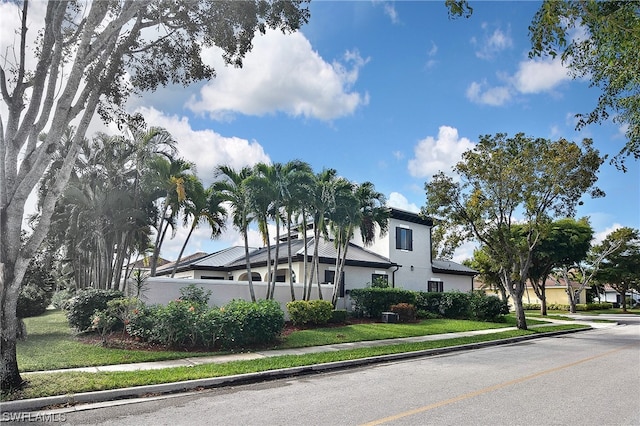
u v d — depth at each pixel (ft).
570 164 66.08
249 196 58.70
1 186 26.81
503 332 65.46
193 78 38.65
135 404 24.90
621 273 157.99
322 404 24.32
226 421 21.26
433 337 57.98
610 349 49.52
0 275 25.86
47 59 29.19
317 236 68.18
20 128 28.19
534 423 20.51
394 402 24.53
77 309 47.70
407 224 97.14
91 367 33.76
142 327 43.27
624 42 23.27
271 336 46.37
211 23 35.76
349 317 73.10
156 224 67.51
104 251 66.80
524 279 73.56
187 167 63.31
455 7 22.88
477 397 25.59
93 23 28.40
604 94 33.55
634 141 33.50
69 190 62.75
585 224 108.78
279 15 36.65
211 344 43.45
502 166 69.05
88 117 29.66
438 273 103.60
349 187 66.28
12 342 26.35
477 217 71.77
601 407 23.34
